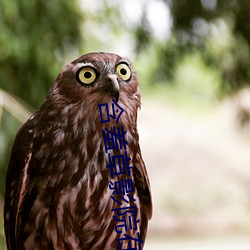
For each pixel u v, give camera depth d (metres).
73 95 6.32
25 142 6.51
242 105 14.85
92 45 12.80
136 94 6.56
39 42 10.94
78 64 6.32
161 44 13.66
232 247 30.66
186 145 37.72
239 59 13.98
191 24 13.36
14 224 6.62
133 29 13.29
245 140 38.38
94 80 6.27
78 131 6.37
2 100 8.17
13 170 6.61
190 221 34.31
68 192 6.38
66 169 6.37
